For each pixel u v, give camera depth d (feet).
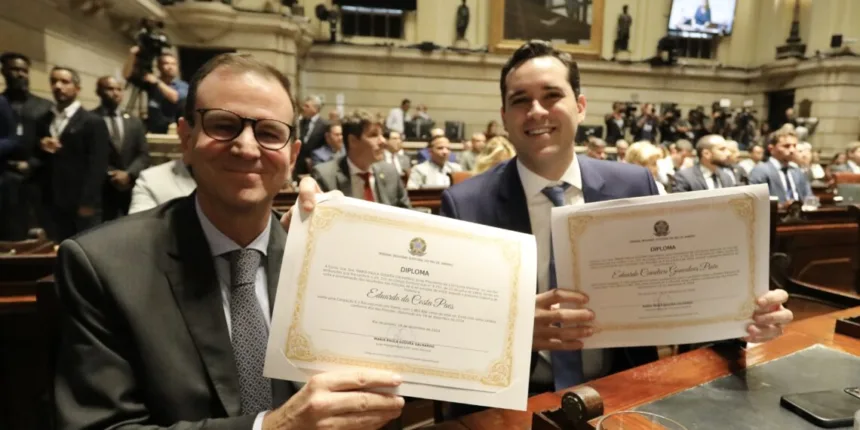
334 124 16.75
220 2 27.53
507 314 3.00
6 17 14.33
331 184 10.19
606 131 37.37
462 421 3.28
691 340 3.80
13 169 10.32
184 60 28.25
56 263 3.21
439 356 2.88
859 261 11.19
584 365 4.75
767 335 3.76
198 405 3.11
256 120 3.22
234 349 3.34
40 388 6.28
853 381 3.58
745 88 43.39
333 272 2.89
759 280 3.70
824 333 4.48
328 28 36.29
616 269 3.73
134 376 3.09
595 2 39.86
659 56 40.65
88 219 10.79
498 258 3.07
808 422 3.04
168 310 3.17
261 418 2.77
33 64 15.76
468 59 37.60
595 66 39.91
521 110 4.67
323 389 2.60
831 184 21.36
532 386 4.71
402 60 36.91
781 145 17.54
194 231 3.44
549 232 4.87
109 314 3.10
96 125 10.89
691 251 3.67
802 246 12.99
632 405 3.27
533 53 4.69
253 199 3.29
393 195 10.77
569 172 4.93
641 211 3.64
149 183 8.26
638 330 3.81
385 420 2.70
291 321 2.82
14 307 5.93
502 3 38.19
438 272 2.98
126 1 21.01
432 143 19.97
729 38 43.29
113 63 22.39
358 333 2.85
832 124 38.27
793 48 40.04
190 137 3.33
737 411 3.18
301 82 35.60
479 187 5.11
